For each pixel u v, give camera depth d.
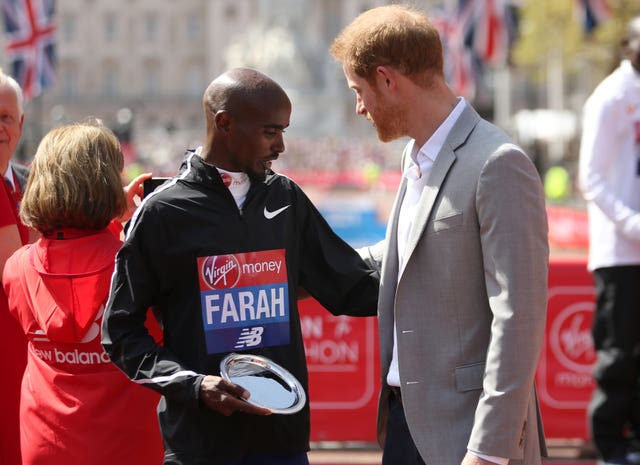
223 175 4.39
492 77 68.50
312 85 72.25
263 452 4.41
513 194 3.96
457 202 4.09
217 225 4.37
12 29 21.97
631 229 6.84
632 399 7.26
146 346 4.29
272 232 4.48
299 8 73.81
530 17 49.62
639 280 7.04
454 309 4.16
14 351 5.23
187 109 117.50
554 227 25.58
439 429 4.16
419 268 4.21
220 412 4.20
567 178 37.91
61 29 119.44
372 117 4.28
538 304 3.94
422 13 4.25
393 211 4.58
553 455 8.31
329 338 8.27
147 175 5.17
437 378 4.19
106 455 4.59
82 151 4.67
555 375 8.29
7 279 4.83
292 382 4.32
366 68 4.17
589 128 7.03
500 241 3.95
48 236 4.74
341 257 4.77
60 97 116.38
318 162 66.94
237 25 114.62
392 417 4.55
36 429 4.69
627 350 7.11
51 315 4.60
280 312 4.47
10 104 5.34
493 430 3.90
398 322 4.27
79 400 4.61
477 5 29.11
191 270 4.35
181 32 119.25
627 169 7.02
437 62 4.21
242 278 4.39
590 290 8.27
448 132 4.21
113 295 4.34
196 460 4.31
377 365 8.27
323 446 8.63
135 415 4.65
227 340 4.37
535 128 55.66
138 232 4.32
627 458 7.20
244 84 4.32
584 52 49.50
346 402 8.30
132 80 119.38
